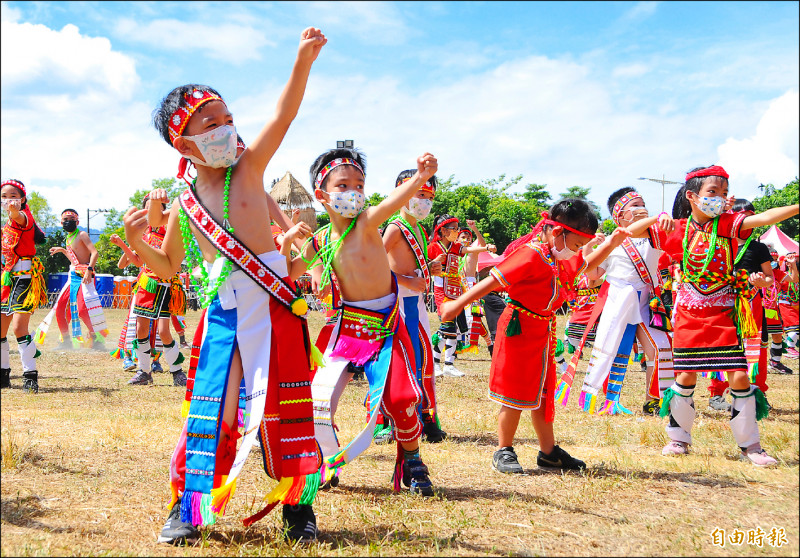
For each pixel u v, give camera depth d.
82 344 10.74
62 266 39.50
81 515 3.41
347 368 4.03
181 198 3.29
